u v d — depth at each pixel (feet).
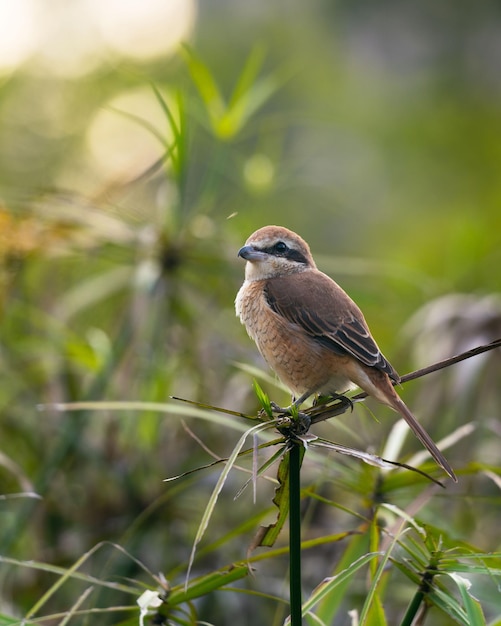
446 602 20.34
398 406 25.90
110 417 34.06
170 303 34.60
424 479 24.70
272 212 59.31
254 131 42.16
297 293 28.45
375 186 65.51
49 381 35.29
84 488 34.68
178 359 35.17
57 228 34.35
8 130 62.44
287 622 21.35
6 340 36.17
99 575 32.22
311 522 34.86
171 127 30.81
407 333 37.42
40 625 30.71
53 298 37.99
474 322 33.94
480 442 35.40
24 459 35.35
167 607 22.41
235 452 18.88
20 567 32.45
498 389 35.09
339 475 27.73
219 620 33.04
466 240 44.91
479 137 68.64
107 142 63.00
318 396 29.14
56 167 61.16
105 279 37.47
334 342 27.45
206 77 33.24
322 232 61.62
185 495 35.29
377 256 60.54
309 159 57.57
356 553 24.27
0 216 33.91
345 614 31.89
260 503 35.81
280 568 34.40
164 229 33.94
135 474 34.78
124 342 33.04
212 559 34.81
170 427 35.68
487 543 35.06
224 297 37.14
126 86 65.21
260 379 34.45
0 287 35.58
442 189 66.23
